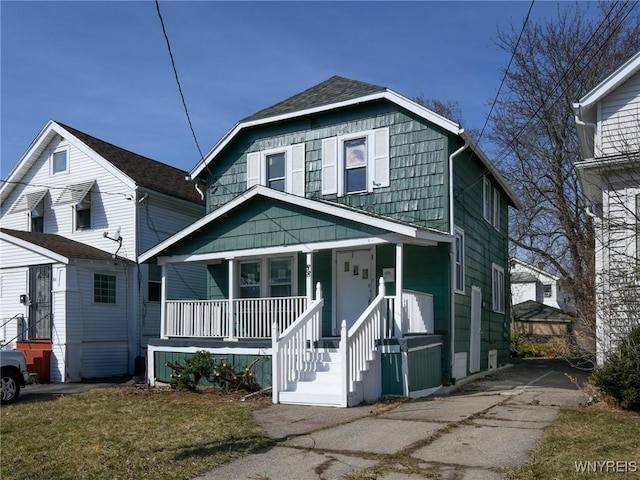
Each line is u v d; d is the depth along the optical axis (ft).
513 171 88.48
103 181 66.69
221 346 45.39
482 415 31.40
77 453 24.64
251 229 47.19
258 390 41.57
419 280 46.80
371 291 48.26
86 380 57.67
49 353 57.52
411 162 48.14
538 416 30.63
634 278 32.50
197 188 58.65
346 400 35.04
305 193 52.54
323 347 42.22
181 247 50.06
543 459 21.72
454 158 48.14
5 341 61.26
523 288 160.86
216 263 53.98
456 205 48.11
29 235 63.00
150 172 71.26
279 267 52.80
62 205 68.90
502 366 66.08
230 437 26.66
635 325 31.81
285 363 38.22
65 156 70.08
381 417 31.45
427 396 41.06
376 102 50.06
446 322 45.80
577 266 77.36
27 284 61.11
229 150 57.47
